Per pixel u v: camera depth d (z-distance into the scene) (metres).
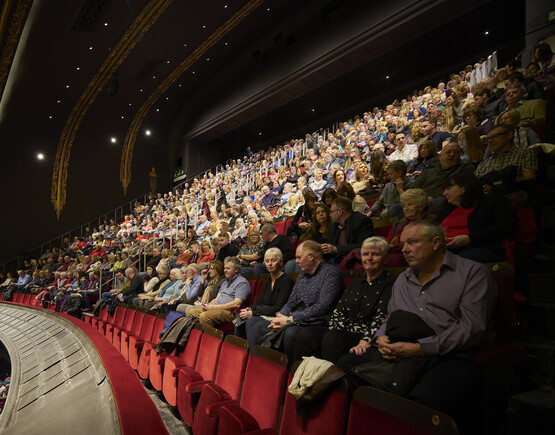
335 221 2.86
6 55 10.83
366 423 1.10
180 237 6.79
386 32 9.35
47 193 13.87
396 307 1.57
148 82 13.76
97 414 1.97
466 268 1.42
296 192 6.23
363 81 12.65
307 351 1.86
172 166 16.50
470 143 3.12
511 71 4.88
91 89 13.04
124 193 15.60
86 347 3.55
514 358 1.31
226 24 11.81
